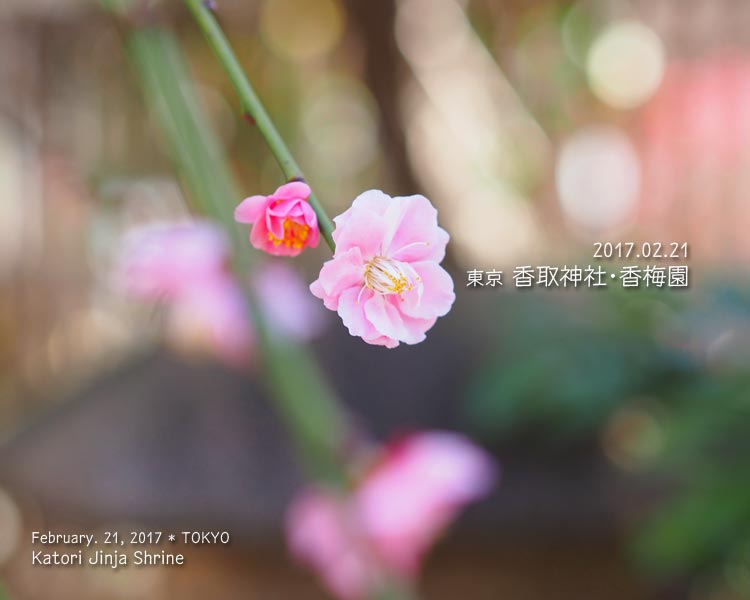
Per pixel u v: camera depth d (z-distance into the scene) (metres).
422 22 1.45
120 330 1.47
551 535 0.96
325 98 1.78
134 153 1.30
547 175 1.71
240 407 1.00
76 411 1.06
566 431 0.94
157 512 0.91
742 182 1.68
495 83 1.67
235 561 0.95
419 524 0.52
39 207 1.53
